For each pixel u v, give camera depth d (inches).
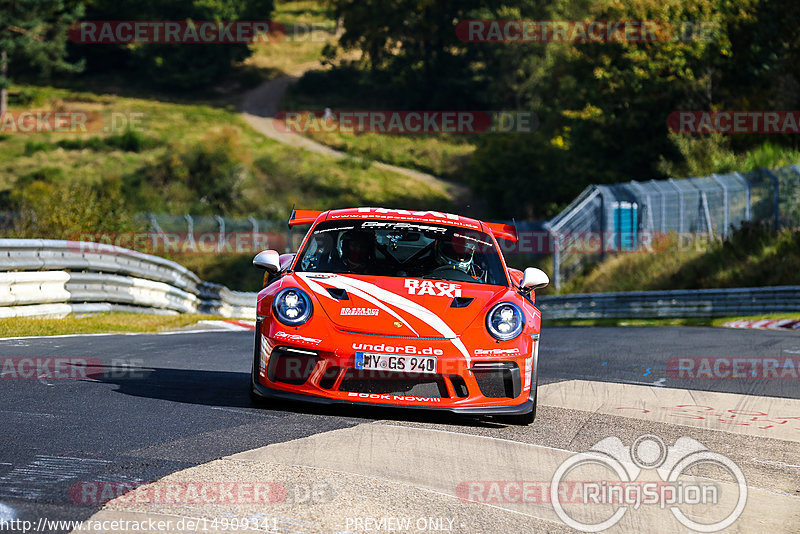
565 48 7406.5
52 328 1507.1
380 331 765.3
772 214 4005.9
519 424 806.5
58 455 592.4
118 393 853.8
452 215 991.6
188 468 577.6
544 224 4483.3
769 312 3036.4
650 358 1494.8
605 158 6304.1
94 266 1876.2
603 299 3521.2
